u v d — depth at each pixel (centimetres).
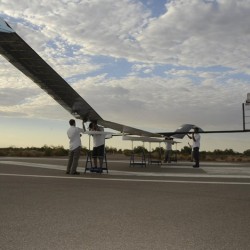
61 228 455
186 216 537
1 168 1363
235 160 2670
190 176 1147
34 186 842
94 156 1269
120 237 418
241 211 579
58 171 1260
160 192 771
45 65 1080
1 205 604
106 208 589
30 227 459
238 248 381
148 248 378
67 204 619
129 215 538
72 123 1175
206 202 656
